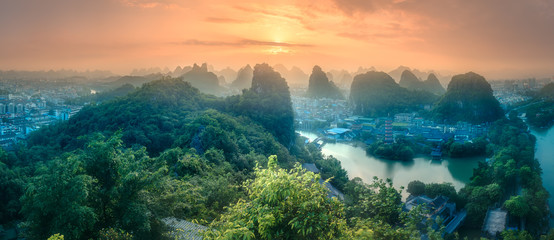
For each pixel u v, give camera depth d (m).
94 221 18.55
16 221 52.69
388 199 18.45
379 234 15.77
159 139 73.75
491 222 52.25
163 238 21.45
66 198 17.66
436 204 56.12
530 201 56.88
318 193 12.84
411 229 16.55
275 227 11.98
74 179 18.23
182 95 100.88
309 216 11.62
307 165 74.75
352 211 20.70
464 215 56.91
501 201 62.53
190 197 27.91
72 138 82.12
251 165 60.19
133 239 19.97
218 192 33.50
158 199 22.34
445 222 54.62
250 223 11.84
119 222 20.05
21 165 70.19
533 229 52.97
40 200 17.80
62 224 17.53
